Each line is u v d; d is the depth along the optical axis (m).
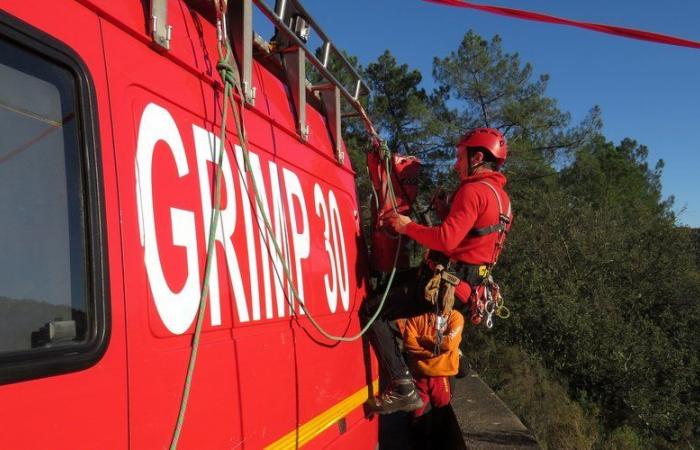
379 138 3.92
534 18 3.16
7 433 1.22
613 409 9.90
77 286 1.44
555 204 13.05
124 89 1.71
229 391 2.00
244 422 2.07
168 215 1.81
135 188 1.69
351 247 3.53
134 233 1.65
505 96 24.27
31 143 1.39
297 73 2.96
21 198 1.35
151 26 1.86
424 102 25.08
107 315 1.50
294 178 2.80
